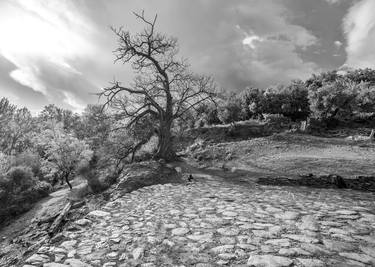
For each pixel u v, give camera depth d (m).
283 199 8.37
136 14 23.83
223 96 27.44
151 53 25.48
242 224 5.74
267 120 37.59
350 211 6.30
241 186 12.60
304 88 45.84
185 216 6.90
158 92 25.75
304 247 4.20
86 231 6.21
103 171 21.36
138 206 8.79
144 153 26.38
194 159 27.06
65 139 25.11
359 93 43.81
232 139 33.16
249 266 3.72
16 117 50.72
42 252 4.89
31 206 20.16
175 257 4.32
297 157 21.88
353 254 3.85
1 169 23.83
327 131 33.47
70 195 18.77
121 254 4.64
